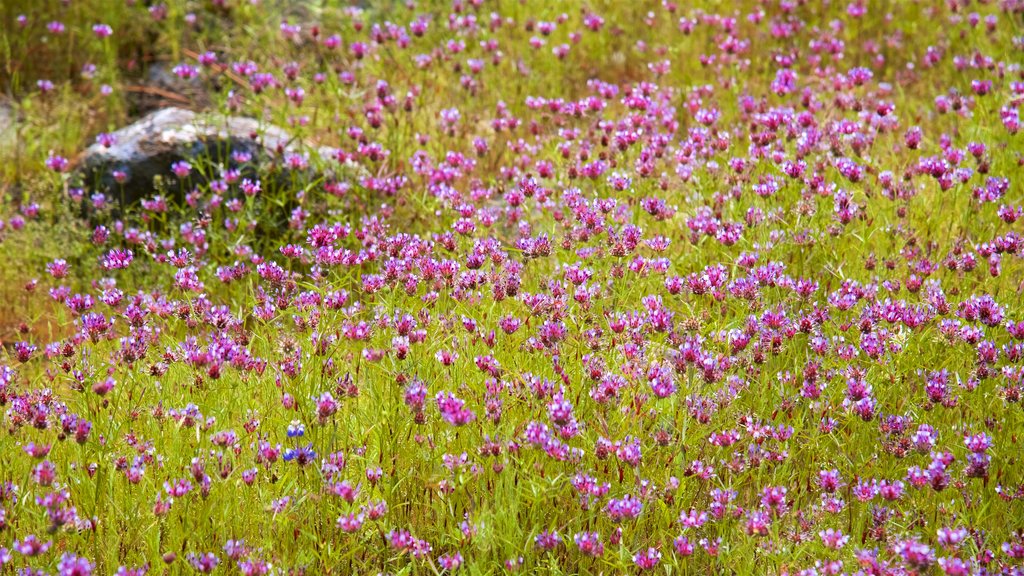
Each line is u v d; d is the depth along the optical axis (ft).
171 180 24.25
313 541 13.87
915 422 15.75
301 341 16.97
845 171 19.89
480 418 15.29
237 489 14.53
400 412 15.34
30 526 14.10
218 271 18.72
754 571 13.67
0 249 22.85
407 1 32.24
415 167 23.48
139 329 17.04
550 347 15.99
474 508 14.38
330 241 18.49
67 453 15.17
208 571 12.84
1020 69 26.63
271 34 31.19
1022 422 15.48
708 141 23.31
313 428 14.94
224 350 15.56
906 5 31.86
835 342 16.81
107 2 31.07
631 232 18.10
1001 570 13.35
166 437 15.52
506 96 28.89
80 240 23.29
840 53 29.04
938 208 21.58
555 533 13.30
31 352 16.88
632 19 32.42
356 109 27.40
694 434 15.05
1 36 30.14
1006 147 23.34
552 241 19.54
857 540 14.07
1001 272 19.11
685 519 13.53
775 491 13.60
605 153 22.15
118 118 28.40
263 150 24.66
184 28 31.65
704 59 28.17
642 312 18.07
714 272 17.47
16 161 26.20
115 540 13.71
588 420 15.37
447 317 17.35
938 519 14.37
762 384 16.33
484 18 32.40
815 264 19.85
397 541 13.21
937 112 26.61
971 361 16.71
